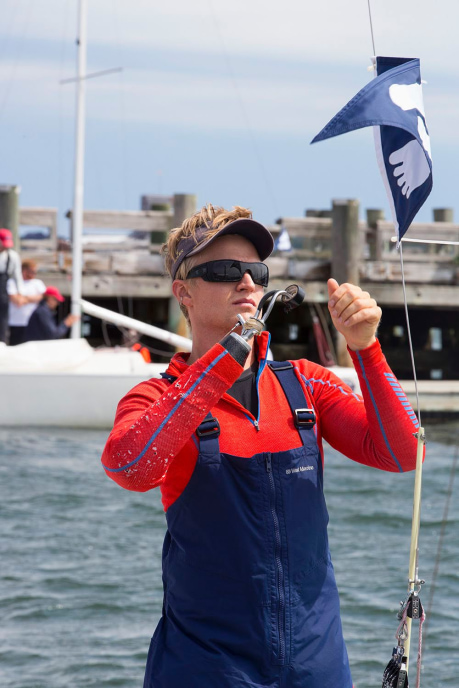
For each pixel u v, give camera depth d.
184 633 3.63
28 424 22.75
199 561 3.61
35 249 28.61
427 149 3.66
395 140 3.82
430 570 11.31
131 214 28.53
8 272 23.45
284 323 32.78
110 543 12.56
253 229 3.75
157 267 28.92
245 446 3.65
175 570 3.69
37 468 17.94
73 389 22.75
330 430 3.95
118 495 15.72
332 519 14.28
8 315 23.59
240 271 3.74
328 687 3.57
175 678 3.55
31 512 14.29
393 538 13.06
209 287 3.76
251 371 3.88
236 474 3.62
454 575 11.10
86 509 14.61
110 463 3.47
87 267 28.58
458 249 30.31
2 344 22.78
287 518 3.62
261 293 3.84
